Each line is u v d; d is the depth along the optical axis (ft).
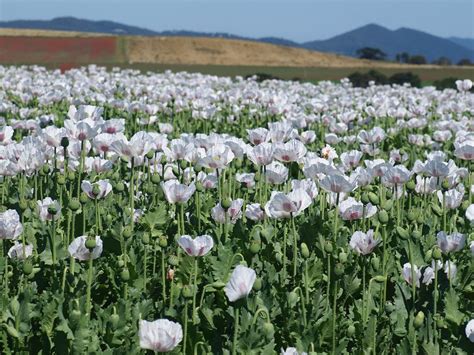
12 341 12.64
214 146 15.12
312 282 13.74
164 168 16.72
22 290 13.01
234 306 12.25
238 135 26.86
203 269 13.76
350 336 12.82
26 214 15.01
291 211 13.44
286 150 14.87
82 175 16.72
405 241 14.24
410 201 15.99
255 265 13.76
